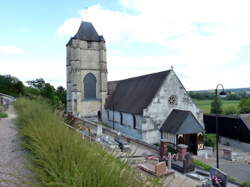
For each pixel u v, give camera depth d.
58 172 4.12
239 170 18.25
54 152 4.99
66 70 43.81
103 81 40.53
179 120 24.20
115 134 19.61
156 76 29.38
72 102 39.47
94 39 41.12
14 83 55.69
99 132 16.02
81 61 40.09
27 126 9.00
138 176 4.23
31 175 5.04
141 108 26.88
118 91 38.50
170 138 24.41
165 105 26.53
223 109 56.53
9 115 18.28
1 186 4.73
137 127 27.88
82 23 41.47
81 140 5.64
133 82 35.09
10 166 6.15
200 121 28.69
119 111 32.78
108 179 3.66
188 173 11.93
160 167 9.01
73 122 13.21
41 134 6.54
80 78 39.75
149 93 27.83
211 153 24.34
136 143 17.78
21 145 7.95
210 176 10.55
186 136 24.03
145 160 11.27
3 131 11.57
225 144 33.09
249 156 23.64
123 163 4.29
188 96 28.08
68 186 3.61
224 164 20.19
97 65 41.34
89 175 3.67
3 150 7.76
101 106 40.59
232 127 32.12
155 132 25.89
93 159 4.37
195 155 23.52
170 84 26.92
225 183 9.77
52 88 58.69
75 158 4.54
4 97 34.19
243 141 30.02
